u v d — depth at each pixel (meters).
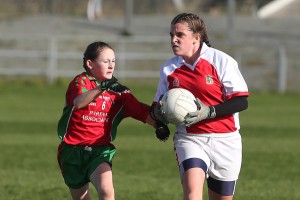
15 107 68.44
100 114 21.45
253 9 150.12
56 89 83.25
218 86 20.44
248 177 35.44
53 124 56.94
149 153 43.03
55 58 91.81
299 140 49.44
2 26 122.94
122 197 30.06
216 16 137.50
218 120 20.52
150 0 153.62
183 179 19.86
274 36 116.81
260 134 52.41
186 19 20.33
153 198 29.98
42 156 41.59
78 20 132.25
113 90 20.55
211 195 21.39
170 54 95.69
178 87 20.72
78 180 21.56
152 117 21.17
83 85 21.42
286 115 65.12
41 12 147.38
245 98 20.45
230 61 20.45
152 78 91.81
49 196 30.16
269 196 30.75
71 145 21.53
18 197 29.81
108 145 21.78
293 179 35.06
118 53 91.88
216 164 20.64
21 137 49.53
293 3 154.25
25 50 105.88
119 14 154.88
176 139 20.89
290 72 95.62
